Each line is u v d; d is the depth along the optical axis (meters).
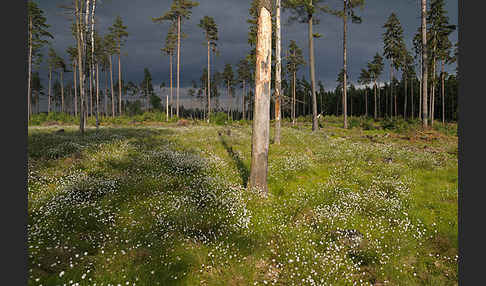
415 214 6.04
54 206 5.40
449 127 24.80
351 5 24.97
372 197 6.81
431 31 30.17
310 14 21.06
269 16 7.11
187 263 4.11
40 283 3.37
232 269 4.05
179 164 9.32
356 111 85.56
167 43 41.41
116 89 88.81
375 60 52.16
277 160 10.60
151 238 4.54
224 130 22.38
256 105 7.23
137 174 8.18
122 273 3.72
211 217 5.46
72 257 3.99
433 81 34.56
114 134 17.53
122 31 43.66
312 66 22.20
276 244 4.73
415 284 3.99
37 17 33.03
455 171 9.36
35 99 69.38
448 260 4.54
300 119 51.25
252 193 6.88
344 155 11.95
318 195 7.03
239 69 61.22
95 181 7.00
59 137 14.95
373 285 4.00
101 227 4.92
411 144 16.53
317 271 4.10
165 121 41.28
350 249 4.76
